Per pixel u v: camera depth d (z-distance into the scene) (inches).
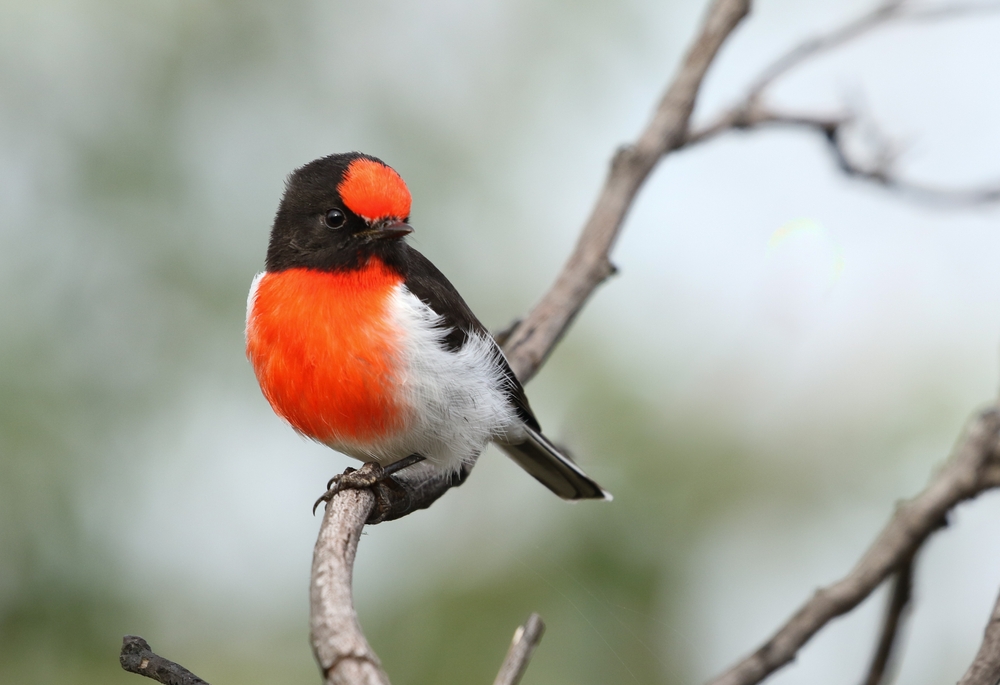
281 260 333.1
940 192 412.2
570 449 452.1
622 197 374.0
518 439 381.7
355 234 324.5
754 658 295.6
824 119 400.8
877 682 326.6
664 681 419.2
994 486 309.6
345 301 320.2
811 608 301.1
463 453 341.7
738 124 394.0
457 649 421.1
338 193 326.0
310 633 192.2
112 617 417.7
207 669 431.5
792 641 296.2
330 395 320.2
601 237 368.5
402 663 423.5
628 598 426.3
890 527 311.7
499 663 417.7
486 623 423.8
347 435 330.6
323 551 233.3
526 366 355.3
